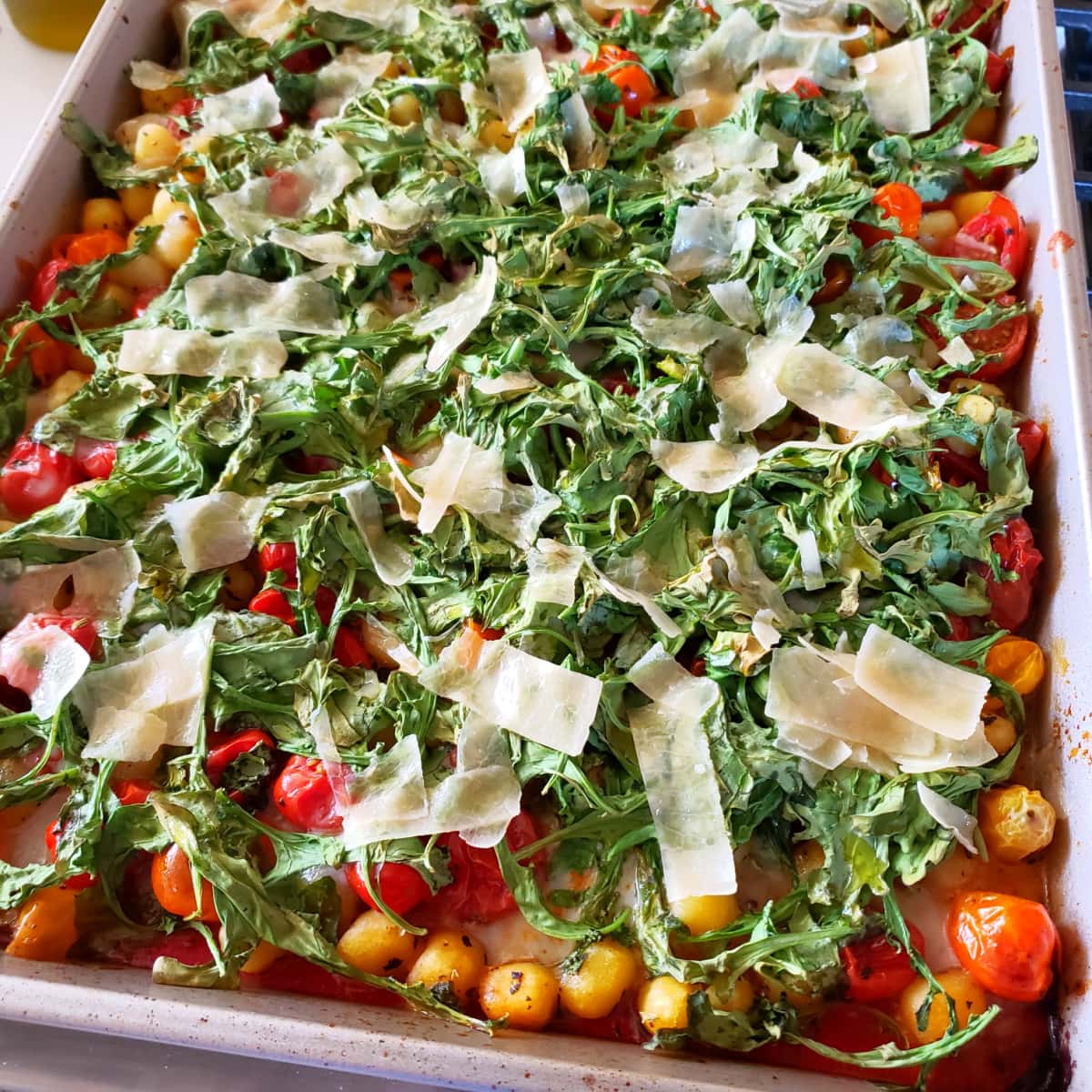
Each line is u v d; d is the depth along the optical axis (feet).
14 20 1.96
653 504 1.34
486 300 1.46
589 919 1.17
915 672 1.22
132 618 1.30
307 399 1.42
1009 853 1.22
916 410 1.41
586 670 1.25
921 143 1.70
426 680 1.21
